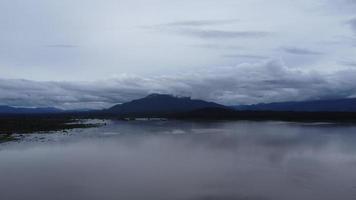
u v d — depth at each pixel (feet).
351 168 144.66
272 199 101.50
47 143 228.63
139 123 538.88
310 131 352.28
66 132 321.93
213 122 591.78
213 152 189.98
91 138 264.72
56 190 110.93
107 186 115.55
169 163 155.63
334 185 116.37
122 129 376.68
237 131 353.51
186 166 148.77
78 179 125.18
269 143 234.38
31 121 475.72
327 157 173.27
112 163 155.94
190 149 202.80
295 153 186.09
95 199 101.96
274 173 134.82
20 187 114.62
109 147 211.20
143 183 119.34
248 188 112.78
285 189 111.75
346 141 247.29
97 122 552.41
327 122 573.33
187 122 588.91
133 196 104.78
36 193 107.76
